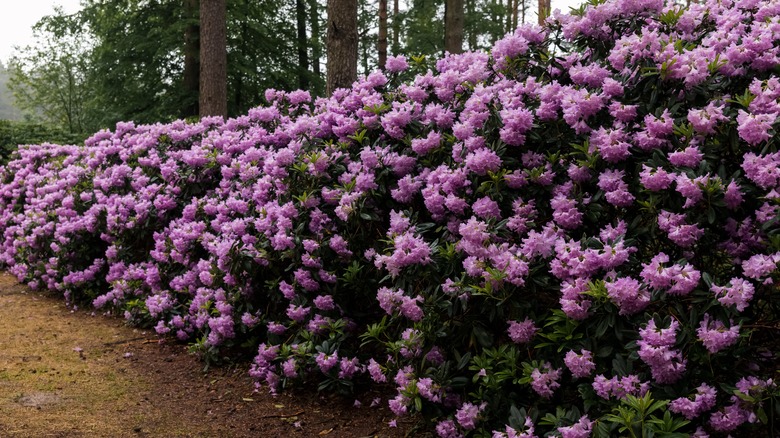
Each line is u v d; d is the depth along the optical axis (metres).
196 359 4.05
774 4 2.64
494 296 2.46
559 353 2.39
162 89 14.88
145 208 4.93
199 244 4.52
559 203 2.57
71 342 4.36
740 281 1.97
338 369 3.25
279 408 3.27
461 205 2.81
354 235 3.38
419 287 2.87
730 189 2.14
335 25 7.07
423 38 20.17
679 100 2.48
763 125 2.10
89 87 16.89
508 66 3.17
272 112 4.83
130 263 5.23
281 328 3.56
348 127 3.65
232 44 14.66
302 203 3.47
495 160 2.74
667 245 2.42
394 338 3.06
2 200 7.38
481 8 20.92
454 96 3.39
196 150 4.86
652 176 2.27
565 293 2.21
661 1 2.84
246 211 4.11
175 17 14.09
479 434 2.51
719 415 2.03
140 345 4.33
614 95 2.60
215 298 4.03
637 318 2.15
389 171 3.26
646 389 2.04
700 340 1.99
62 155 7.42
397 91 3.77
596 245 2.28
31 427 2.88
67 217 5.70
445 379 2.63
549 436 2.20
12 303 5.53
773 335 2.29
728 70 2.44
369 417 3.12
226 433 2.96
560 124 2.77
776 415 2.01
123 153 5.68
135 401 3.32
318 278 3.38
